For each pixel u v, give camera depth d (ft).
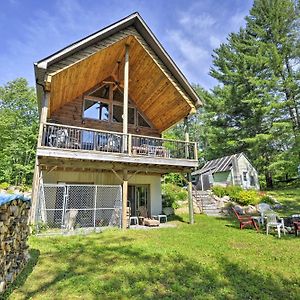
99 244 22.33
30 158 75.87
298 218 30.94
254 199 50.34
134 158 32.63
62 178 37.55
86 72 35.12
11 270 13.35
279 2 70.74
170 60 36.19
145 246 21.66
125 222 31.19
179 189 58.54
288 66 68.69
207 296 12.37
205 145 110.32
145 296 12.25
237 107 80.94
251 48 78.89
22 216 15.78
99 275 14.83
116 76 42.78
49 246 21.16
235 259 18.37
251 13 80.53
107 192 40.09
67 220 30.25
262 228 31.81
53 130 31.55
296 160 58.95
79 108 40.14
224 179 75.87
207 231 29.66
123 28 33.83
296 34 68.23
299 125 65.82
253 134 76.79
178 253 19.67
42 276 14.46
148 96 42.63
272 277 14.97
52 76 28.19
